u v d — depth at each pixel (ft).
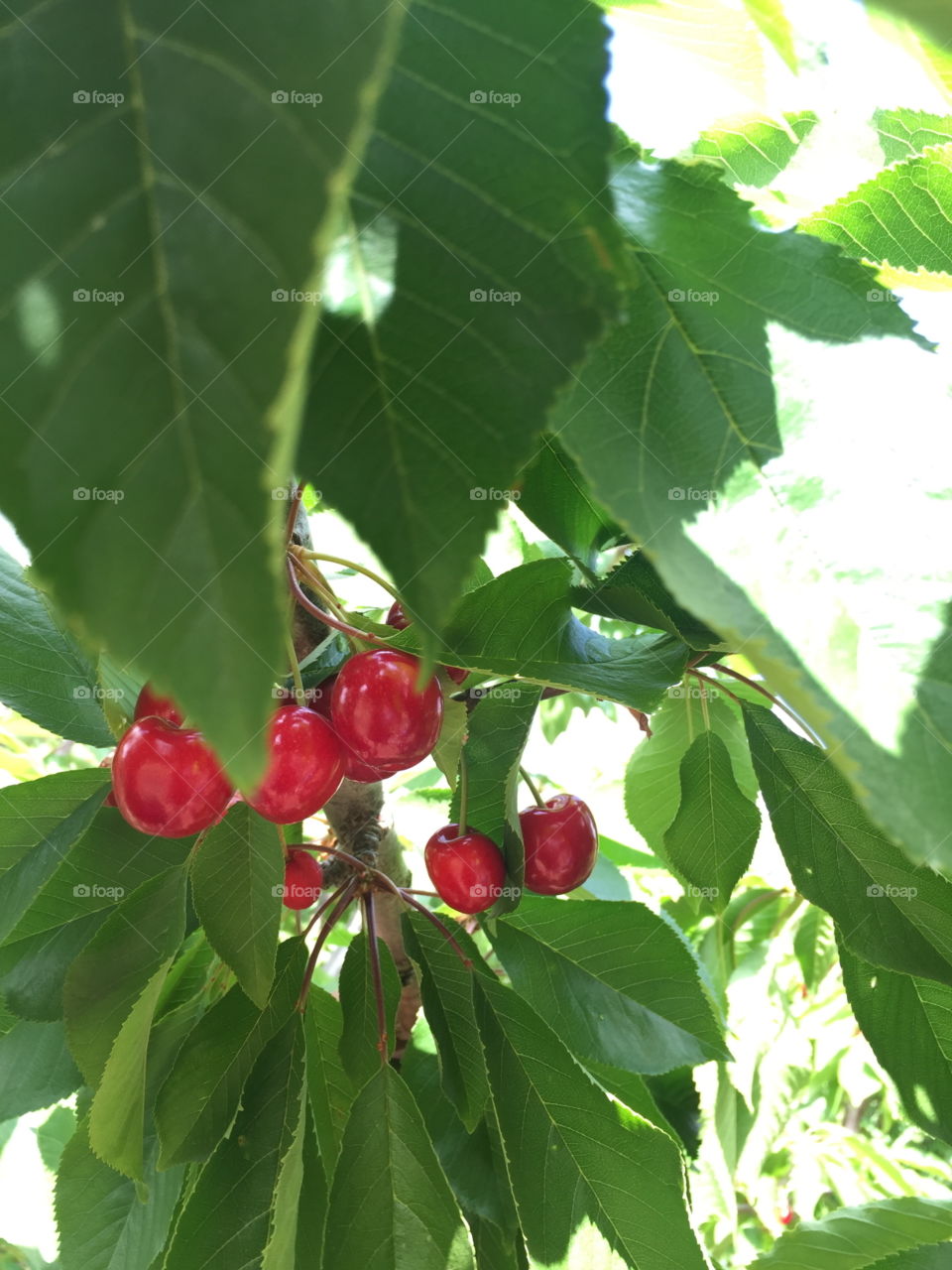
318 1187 0.80
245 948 0.75
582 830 0.89
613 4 0.46
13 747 1.44
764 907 1.57
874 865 0.78
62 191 0.20
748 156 0.70
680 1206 0.83
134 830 0.88
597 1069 0.99
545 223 0.29
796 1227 1.04
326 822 1.00
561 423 0.41
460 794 0.88
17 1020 0.91
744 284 0.45
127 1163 0.75
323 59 0.20
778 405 0.43
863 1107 2.36
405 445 0.29
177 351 0.19
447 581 0.28
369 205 0.29
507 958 0.97
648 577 0.74
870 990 0.85
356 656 0.70
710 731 0.97
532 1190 0.84
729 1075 1.25
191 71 0.21
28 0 0.22
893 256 0.66
